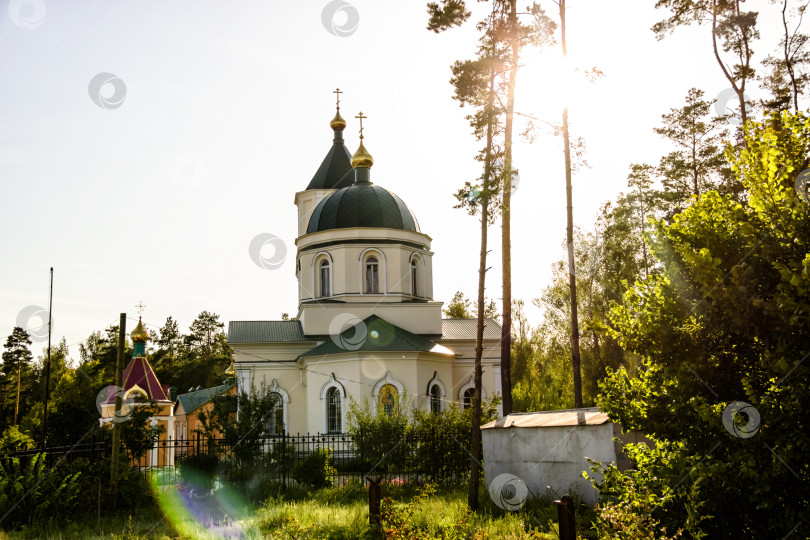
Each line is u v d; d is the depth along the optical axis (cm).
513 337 4694
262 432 2098
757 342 892
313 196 4841
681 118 3291
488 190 1689
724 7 2473
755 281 851
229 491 1853
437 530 1253
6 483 1473
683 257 915
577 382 2478
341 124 5028
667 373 927
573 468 1519
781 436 777
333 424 3256
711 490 838
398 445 2288
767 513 822
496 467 1780
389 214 3859
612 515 860
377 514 1145
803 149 886
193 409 5384
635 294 986
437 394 3394
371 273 3788
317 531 1274
